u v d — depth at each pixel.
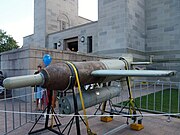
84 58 11.21
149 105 7.44
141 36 16.75
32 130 4.68
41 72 3.31
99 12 17.30
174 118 5.77
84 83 3.98
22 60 8.65
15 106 7.46
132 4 15.77
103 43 16.83
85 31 20.27
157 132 4.61
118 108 7.00
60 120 5.54
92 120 5.58
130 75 3.49
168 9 15.93
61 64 3.62
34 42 25.47
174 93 10.61
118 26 15.66
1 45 32.69
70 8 27.19
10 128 4.88
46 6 23.69
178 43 15.31
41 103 6.54
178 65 15.24
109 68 4.55
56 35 23.23
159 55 16.36
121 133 4.55
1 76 9.61
